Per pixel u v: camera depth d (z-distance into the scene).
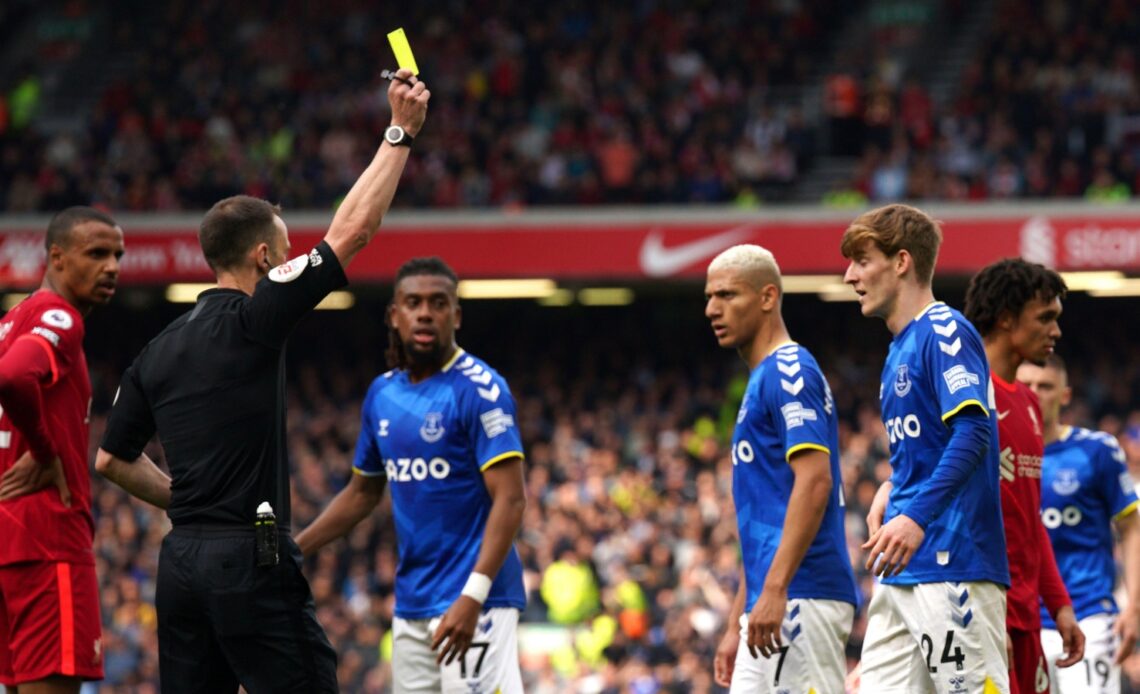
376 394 23.14
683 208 82.50
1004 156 86.94
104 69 114.31
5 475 20.88
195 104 102.25
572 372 93.06
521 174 92.56
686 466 74.62
